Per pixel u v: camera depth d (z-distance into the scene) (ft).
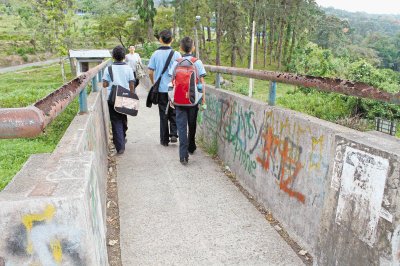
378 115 46.80
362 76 63.52
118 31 209.67
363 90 7.11
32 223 4.94
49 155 7.47
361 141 6.89
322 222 7.96
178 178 14.93
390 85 55.72
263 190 12.21
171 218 11.63
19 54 221.66
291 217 10.39
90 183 5.90
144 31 204.44
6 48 230.48
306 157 9.55
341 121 43.98
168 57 18.04
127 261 9.43
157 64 18.24
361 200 6.75
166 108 18.67
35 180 5.82
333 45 235.20
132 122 26.17
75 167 6.05
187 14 155.63
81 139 8.52
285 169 10.68
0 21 332.60
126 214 11.93
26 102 44.27
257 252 9.78
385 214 6.21
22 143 24.20
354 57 235.61
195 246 10.08
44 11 92.48
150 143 20.29
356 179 6.86
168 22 203.51
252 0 168.86
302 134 9.72
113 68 16.89
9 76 129.08
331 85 8.18
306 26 189.37
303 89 62.75
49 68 170.09
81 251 5.13
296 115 10.19
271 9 177.37
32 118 4.65
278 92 83.20
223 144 16.43
